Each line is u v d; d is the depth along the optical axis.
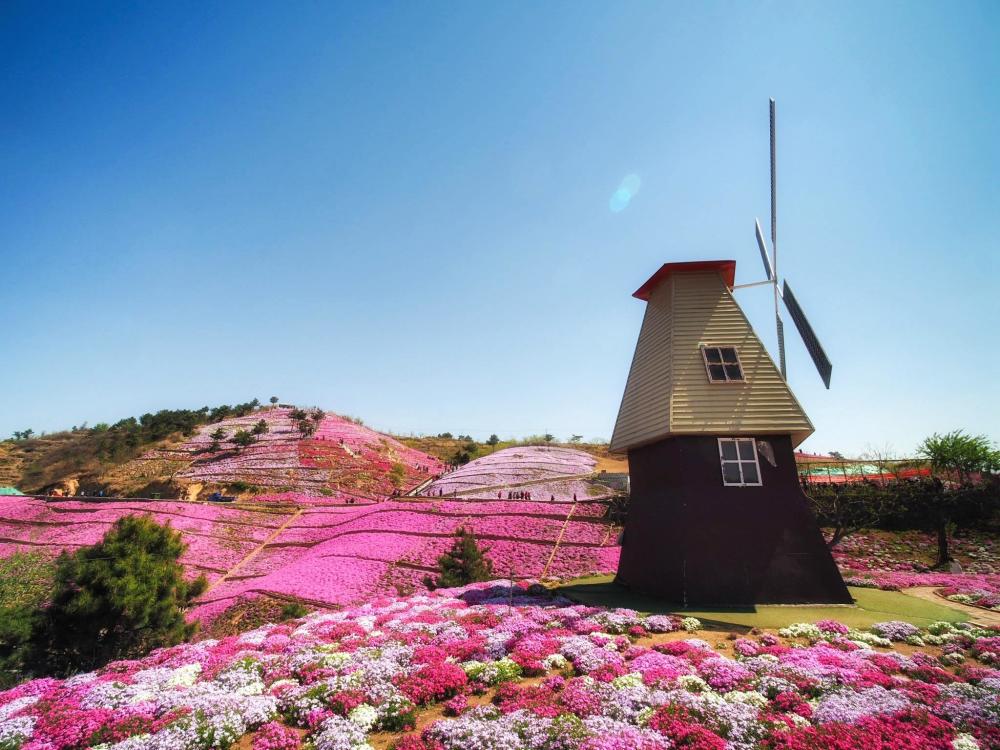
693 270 20.31
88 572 18.58
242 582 37.03
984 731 7.37
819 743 7.25
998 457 28.56
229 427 86.19
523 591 20.58
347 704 9.48
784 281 21.48
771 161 22.84
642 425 19.64
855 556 26.92
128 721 9.52
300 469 66.88
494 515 41.91
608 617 14.37
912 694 8.69
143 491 61.31
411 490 63.84
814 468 38.00
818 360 19.45
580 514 40.06
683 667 10.48
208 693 10.76
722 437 17.58
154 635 19.53
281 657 12.64
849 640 12.09
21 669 17.53
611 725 8.07
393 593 30.75
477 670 11.05
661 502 18.41
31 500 53.31
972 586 18.78
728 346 18.75
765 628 13.30
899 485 29.75
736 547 16.30
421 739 8.25
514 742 7.67
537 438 88.56
